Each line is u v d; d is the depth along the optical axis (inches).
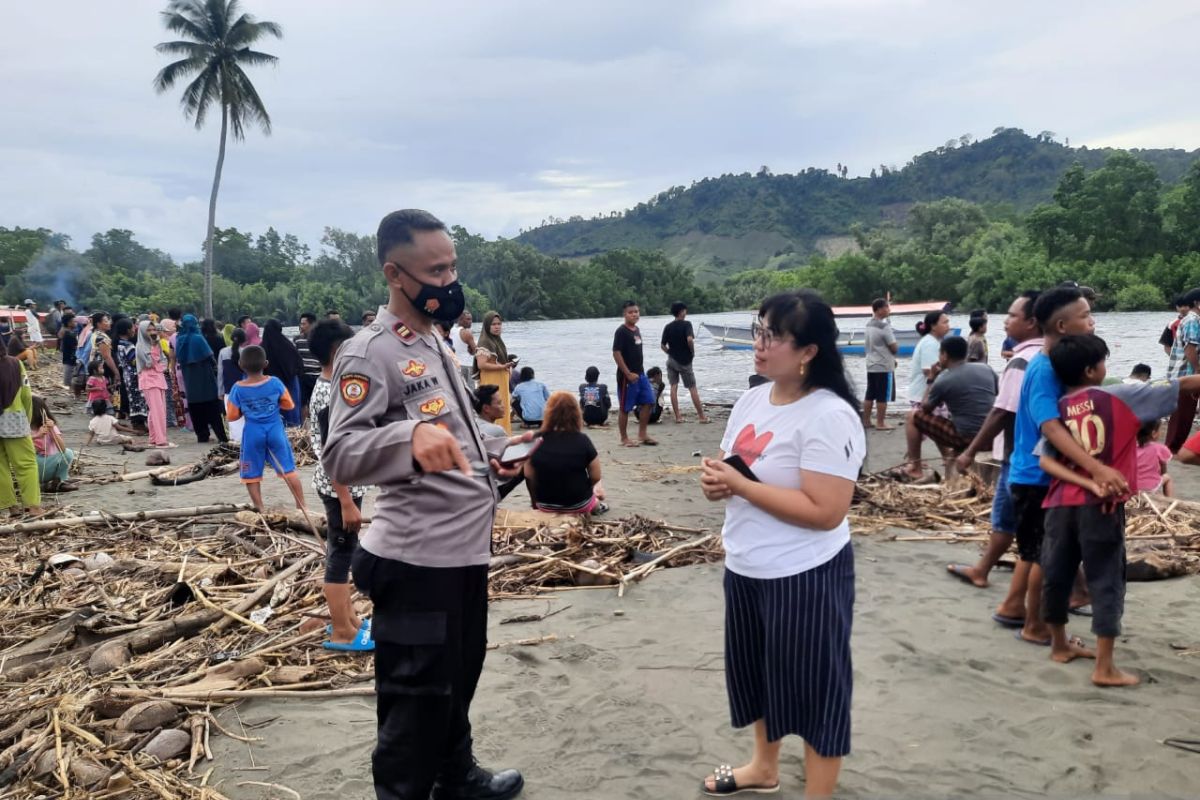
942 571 235.1
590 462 281.4
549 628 197.8
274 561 243.4
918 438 345.7
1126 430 151.9
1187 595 210.8
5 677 173.5
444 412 110.2
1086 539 157.9
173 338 588.4
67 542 271.9
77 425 604.4
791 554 109.6
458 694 114.6
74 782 134.8
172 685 166.6
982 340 446.0
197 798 129.1
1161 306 2421.3
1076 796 124.2
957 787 127.5
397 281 111.0
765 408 114.8
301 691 164.1
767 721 114.2
